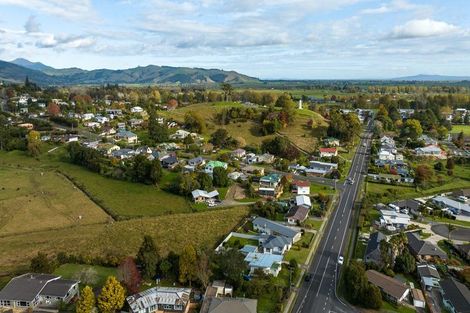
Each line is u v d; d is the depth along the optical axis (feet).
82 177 439.63
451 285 213.25
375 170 456.45
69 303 202.59
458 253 265.54
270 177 409.69
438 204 358.84
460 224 320.91
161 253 261.03
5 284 221.66
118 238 287.69
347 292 215.31
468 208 338.54
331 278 231.50
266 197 376.48
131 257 241.14
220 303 190.08
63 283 209.97
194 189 382.83
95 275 229.86
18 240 285.43
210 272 221.05
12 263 249.14
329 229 303.89
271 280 224.53
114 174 431.84
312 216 330.54
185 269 216.33
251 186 392.68
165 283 221.87
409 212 338.75
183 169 447.01
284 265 244.63
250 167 476.13
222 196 380.17
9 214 335.47
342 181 431.02
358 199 374.02
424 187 408.05
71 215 335.67
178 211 344.28
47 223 318.04
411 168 470.80
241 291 212.02
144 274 225.56
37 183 421.59
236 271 215.31
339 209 347.56
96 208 352.28
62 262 245.04
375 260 245.24
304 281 227.61
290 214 318.24
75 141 547.49
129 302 194.59
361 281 207.51
